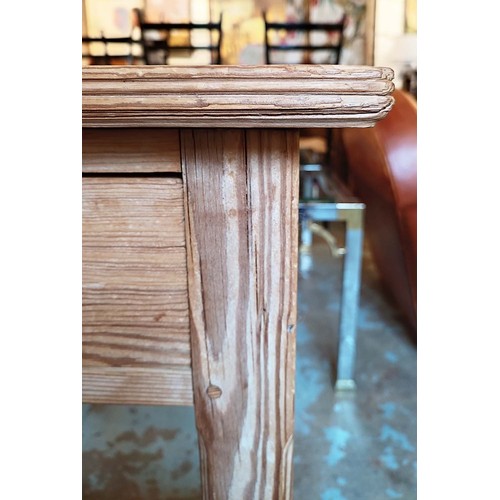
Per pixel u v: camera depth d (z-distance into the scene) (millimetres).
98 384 461
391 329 1814
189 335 444
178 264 429
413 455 1155
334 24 3693
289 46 3699
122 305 441
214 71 332
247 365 448
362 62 3770
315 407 1351
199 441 466
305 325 1858
